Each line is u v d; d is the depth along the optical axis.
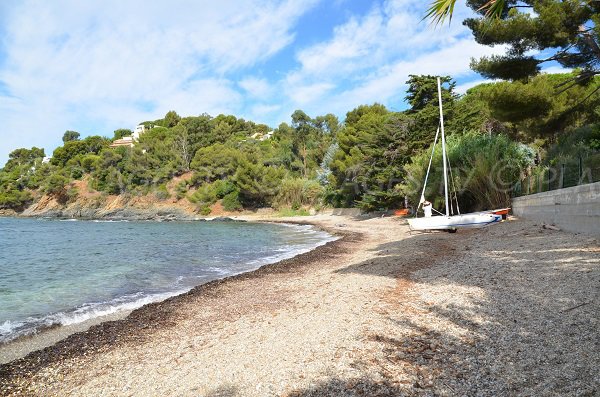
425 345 4.59
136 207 71.06
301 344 5.10
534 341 4.30
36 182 83.06
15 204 78.94
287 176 64.25
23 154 108.12
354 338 5.06
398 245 16.05
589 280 6.20
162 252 19.73
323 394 3.68
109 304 9.33
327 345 4.93
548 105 15.51
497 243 12.20
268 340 5.49
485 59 15.45
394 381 3.77
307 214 54.62
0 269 15.10
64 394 4.50
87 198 76.69
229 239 26.58
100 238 29.33
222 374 4.43
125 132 140.38
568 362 3.71
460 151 21.70
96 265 15.73
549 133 18.83
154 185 74.62
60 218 71.31
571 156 15.47
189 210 66.31
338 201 49.66
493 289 6.65
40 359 5.73
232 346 5.43
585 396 3.12
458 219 17.50
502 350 4.18
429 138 27.97
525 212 16.91
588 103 16.91
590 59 14.51
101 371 5.11
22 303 9.59
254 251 19.67
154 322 7.38
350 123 51.69
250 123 122.75
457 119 27.08
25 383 4.91
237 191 63.19
